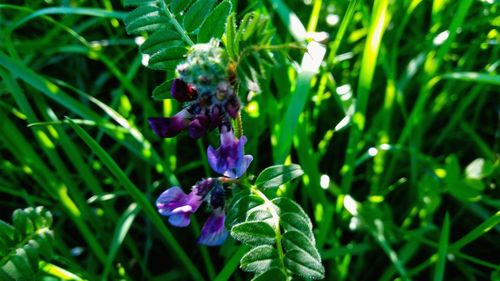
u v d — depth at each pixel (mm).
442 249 204
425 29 281
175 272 240
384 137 245
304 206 240
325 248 248
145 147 229
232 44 160
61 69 276
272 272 146
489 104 273
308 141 222
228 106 157
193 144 263
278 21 272
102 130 235
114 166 198
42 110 227
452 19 244
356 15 266
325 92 257
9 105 247
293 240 150
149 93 262
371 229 230
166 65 172
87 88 272
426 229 235
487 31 259
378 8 203
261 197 163
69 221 247
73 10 231
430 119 260
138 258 236
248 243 150
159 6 179
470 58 262
